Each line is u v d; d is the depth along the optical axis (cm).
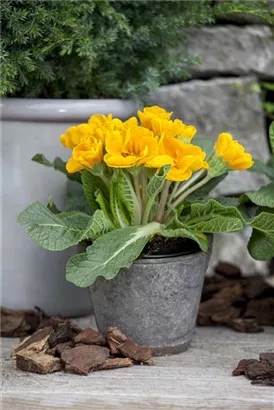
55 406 91
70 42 103
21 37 102
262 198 102
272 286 122
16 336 109
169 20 115
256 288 120
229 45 133
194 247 101
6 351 104
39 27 104
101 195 99
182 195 101
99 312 101
